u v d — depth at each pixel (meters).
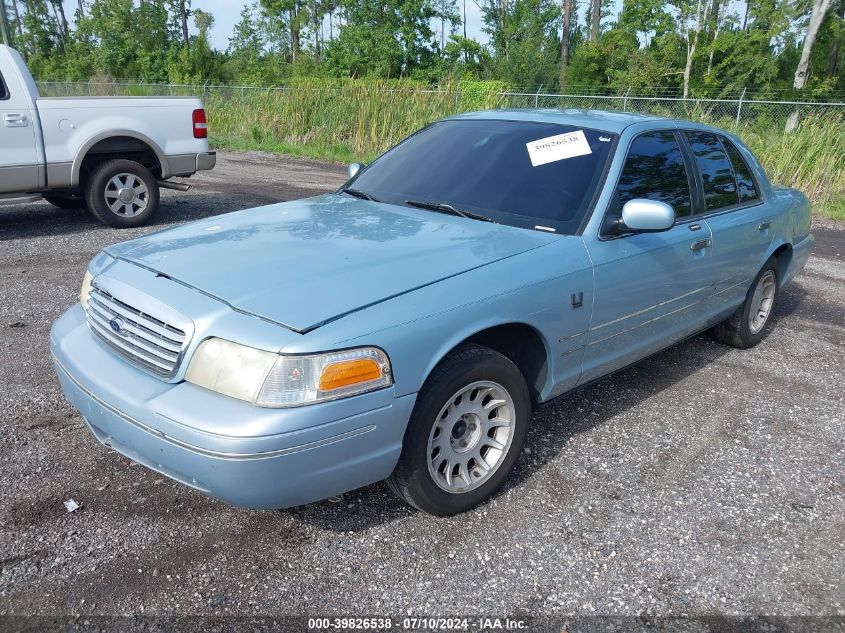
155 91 27.16
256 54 52.25
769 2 32.75
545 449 3.68
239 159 16.02
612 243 3.53
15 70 7.40
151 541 2.82
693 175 4.30
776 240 5.11
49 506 3.01
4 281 6.11
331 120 18.09
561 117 4.15
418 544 2.87
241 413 2.38
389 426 2.62
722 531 3.06
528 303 3.07
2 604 2.46
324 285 2.70
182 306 2.61
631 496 3.29
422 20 41.94
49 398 3.97
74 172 7.85
